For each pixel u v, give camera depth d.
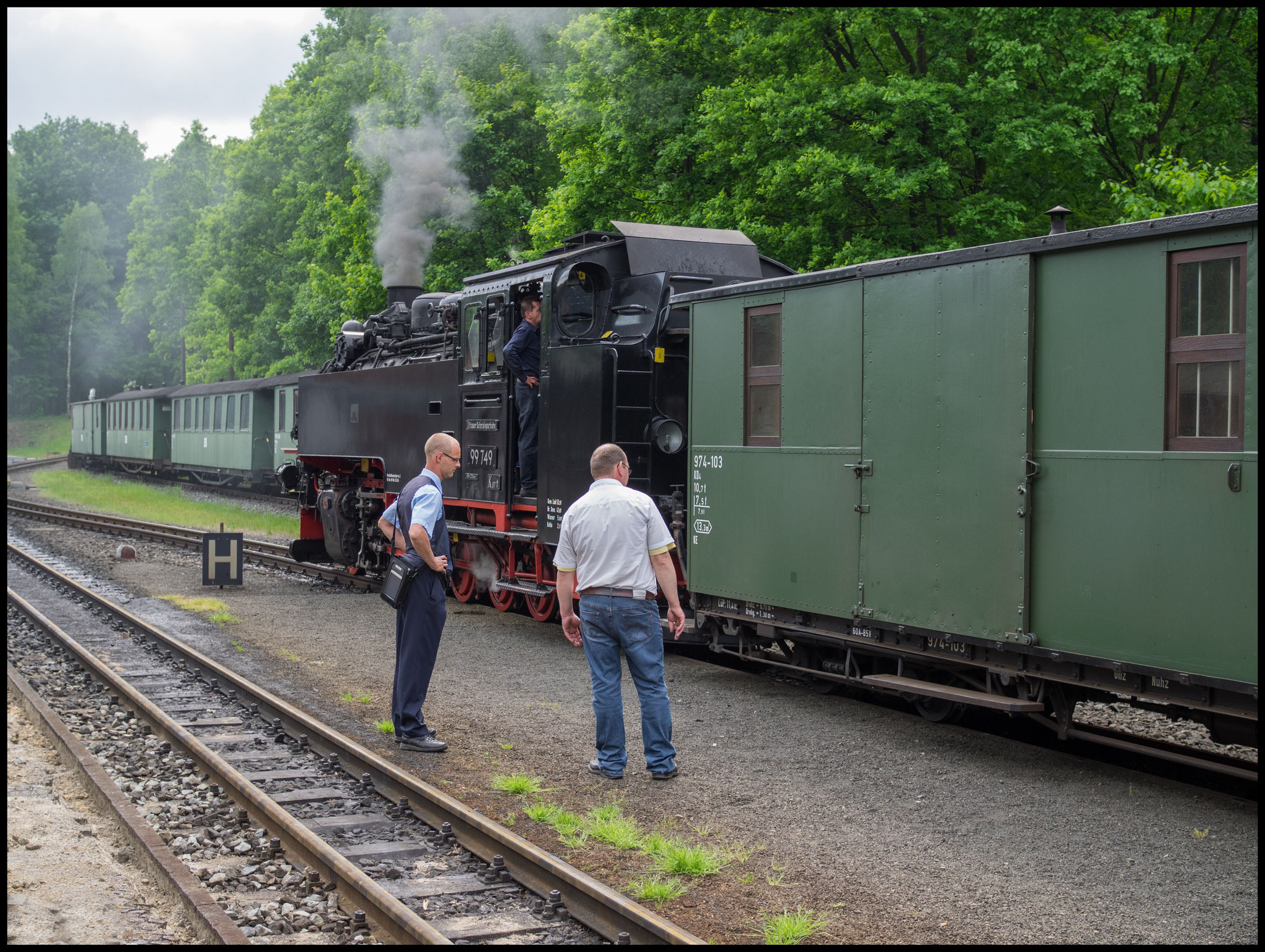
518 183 25.58
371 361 15.09
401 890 4.46
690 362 8.84
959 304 6.39
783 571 7.80
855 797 5.70
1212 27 16.83
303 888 4.54
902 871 4.66
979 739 6.80
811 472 7.53
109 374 85.19
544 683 8.58
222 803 5.73
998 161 15.15
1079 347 5.75
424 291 24.02
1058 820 5.29
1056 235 5.86
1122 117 15.31
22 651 10.16
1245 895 4.36
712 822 5.32
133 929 4.20
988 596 6.20
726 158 16.77
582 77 19.30
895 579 6.82
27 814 5.56
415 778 5.65
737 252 10.75
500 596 12.29
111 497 32.03
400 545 6.74
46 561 17.20
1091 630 5.66
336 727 7.20
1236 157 17.77
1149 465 5.38
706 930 4.06
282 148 45.56
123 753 6.78
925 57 16.14
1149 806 5.48
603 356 9.55
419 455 13.02
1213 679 5.08
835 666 7.75
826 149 15.12
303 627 11.41
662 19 17.78
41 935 4.09
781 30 16.17
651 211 18.38
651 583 6.12
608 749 6.11
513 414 11.09
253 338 46.19
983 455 6.23
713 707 7.76
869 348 7.03
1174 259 5.33
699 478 8.72
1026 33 14.64
